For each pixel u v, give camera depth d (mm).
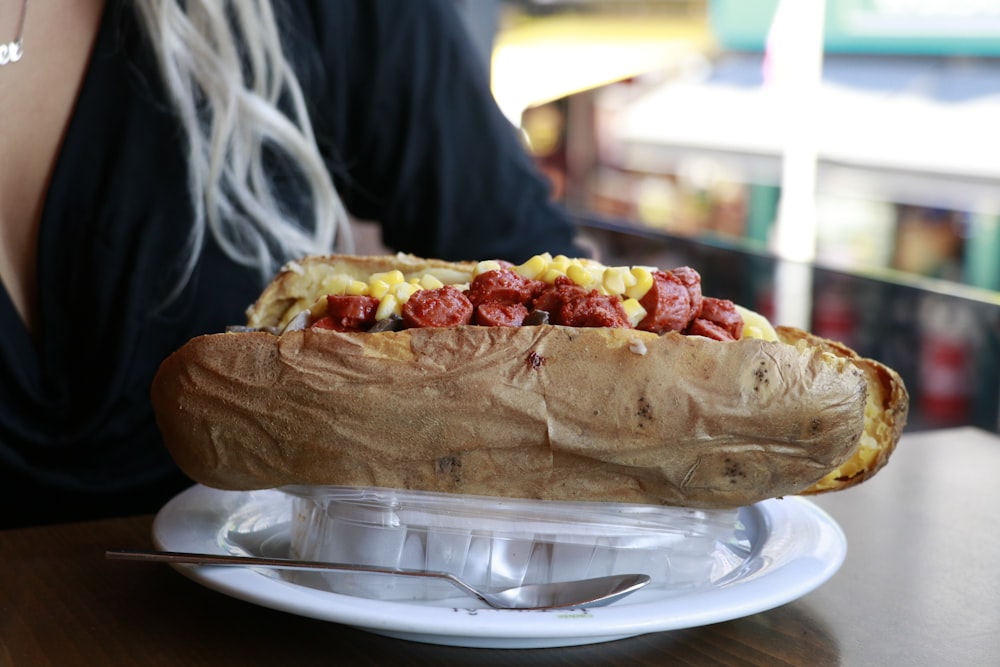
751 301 1904
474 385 639
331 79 1238
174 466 1162
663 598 664
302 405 651
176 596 711
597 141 3225
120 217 1088
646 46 3096
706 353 648
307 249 1204
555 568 679
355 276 821
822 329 1834
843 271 1793
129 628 659
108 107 1094
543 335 651
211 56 1105
